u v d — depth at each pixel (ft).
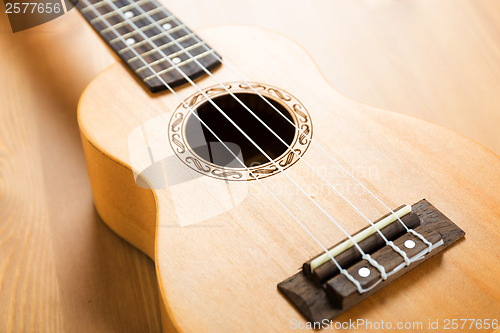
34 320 1.24
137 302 1.27
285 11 1.78
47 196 1.42
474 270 1.03
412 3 1.80
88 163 1.28
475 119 1.54
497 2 1.79
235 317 0.99
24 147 1.50
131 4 1.44
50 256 1.33
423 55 1.67
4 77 1.63
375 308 0.99
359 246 1.04
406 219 1.07
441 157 1.18
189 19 1.75
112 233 1.37
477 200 1.12
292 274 1.03
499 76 1.62
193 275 1.03
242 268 1.03
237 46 1.38
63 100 1.59
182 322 0.98
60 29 1.74
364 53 1.68
